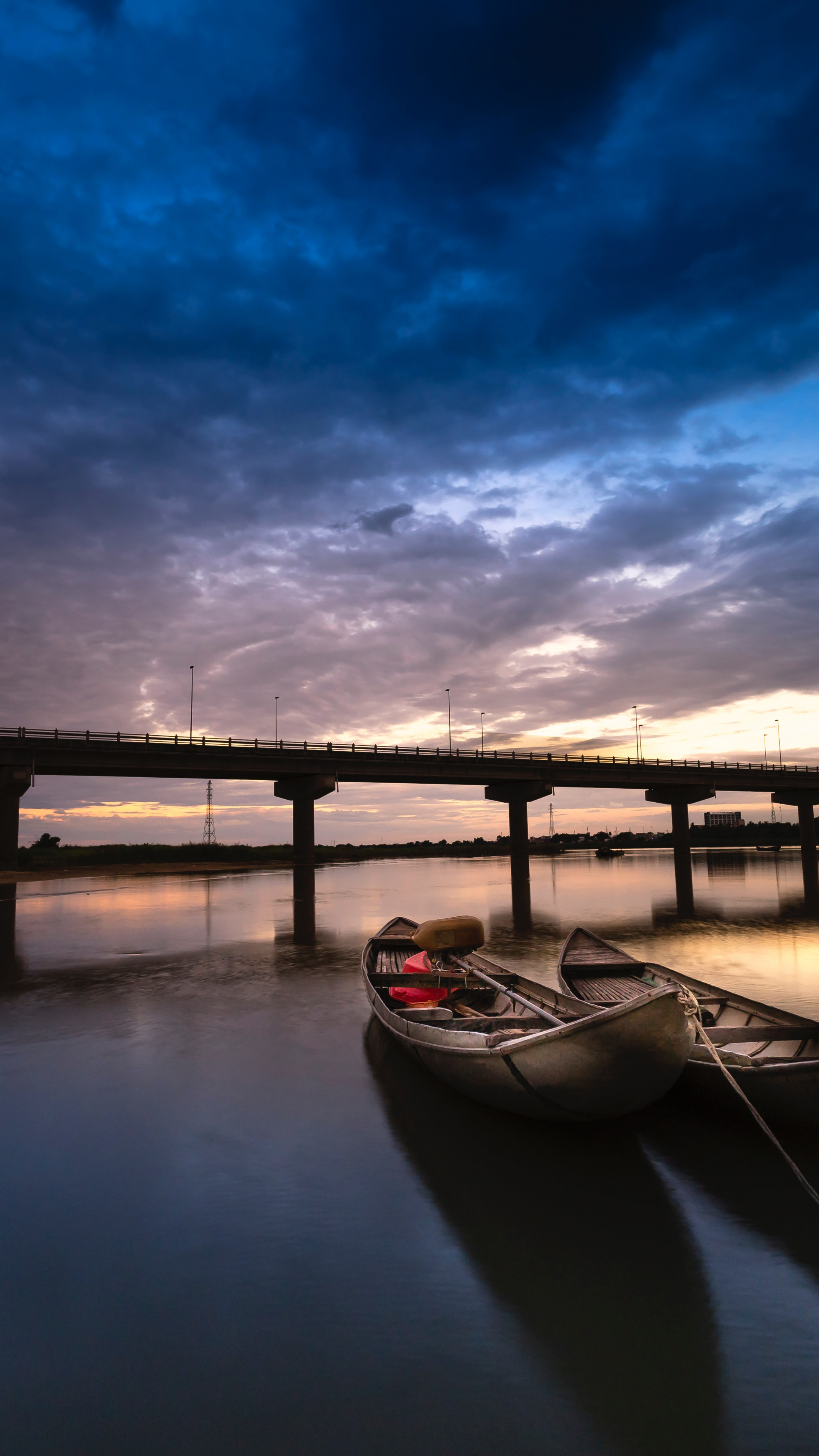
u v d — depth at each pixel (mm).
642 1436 3953
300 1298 5148
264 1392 4297
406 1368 4488
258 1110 8570
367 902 32844
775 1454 3824
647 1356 4562
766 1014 8984
